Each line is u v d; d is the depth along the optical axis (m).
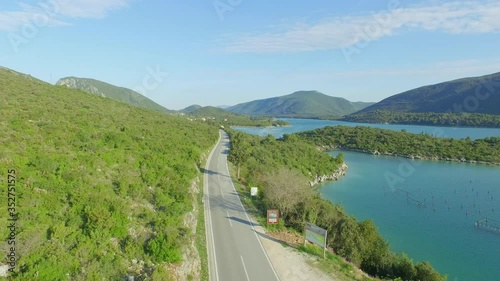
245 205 41.19
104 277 19.12
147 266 21.22
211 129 112.88
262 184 49.75
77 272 18.61
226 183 50.62
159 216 27.50
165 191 32.69
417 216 58.38
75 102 59.88
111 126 50.06
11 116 37.62
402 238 48.56
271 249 29.70
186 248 24.91
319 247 31.80
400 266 31.84
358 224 36.53
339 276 26.33
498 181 85.75
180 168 41.06
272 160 75.44
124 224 24.05
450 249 44.88
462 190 76.44
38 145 30.86
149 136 53.69
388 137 146.62
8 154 27.06
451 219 56.94
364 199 69.31
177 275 21.28
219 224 34.62
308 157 97.31
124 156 37.03
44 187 24.62
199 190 44.38
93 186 27.33
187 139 68.06
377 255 32.94
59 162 28.78
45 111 44.34
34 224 20.77
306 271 26.42
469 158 116.69
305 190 40.44
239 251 28.86
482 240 47.88
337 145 151.00
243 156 63.31
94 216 22.69
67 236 20.95
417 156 124.50
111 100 84.81
